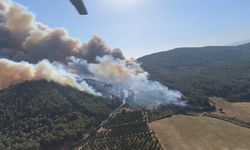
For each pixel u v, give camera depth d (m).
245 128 179.12
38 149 165.75
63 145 175.75
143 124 196.88
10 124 192.50
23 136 177.50
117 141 166.50
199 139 159.00
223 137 161.12
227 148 144.12
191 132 172.38
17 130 186.00
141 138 166.25
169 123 195.12
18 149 159.50
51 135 178.25
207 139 158.62
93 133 190.75
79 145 173.38
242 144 149.38
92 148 160.88
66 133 184.25
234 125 186.12
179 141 157.25
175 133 171.88
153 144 153.50
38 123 197.75
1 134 177.88
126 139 168.00
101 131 194.50
